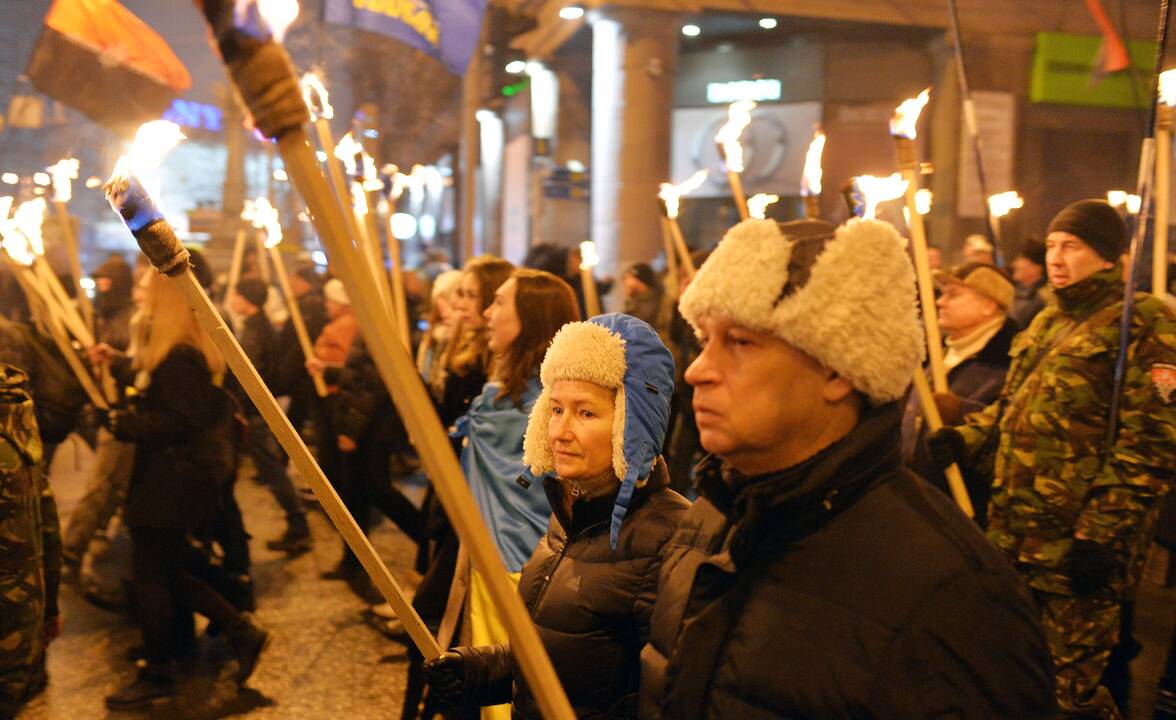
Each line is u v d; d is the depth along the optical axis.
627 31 13.79
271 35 0.93
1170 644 3.45
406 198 23.48
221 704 4.20
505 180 17.19
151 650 4.20
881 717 1.17
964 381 4.05
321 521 7.33
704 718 1.30
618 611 1.93
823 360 1.24
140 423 4.02
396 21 6.83
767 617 1.26
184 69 6.89
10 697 2.59
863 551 1.23
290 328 7.53
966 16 13.93
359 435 5.53
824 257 1.24
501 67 9.59
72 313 5.46
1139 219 2.96
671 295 6.49
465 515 1.08
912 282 1.28
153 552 4.16
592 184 14.82
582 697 1.95
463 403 3.80
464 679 1.89
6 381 2.61
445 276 5.33
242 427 5.11
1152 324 2.91
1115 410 2.89
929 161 14.55
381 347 1.01
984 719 1.14
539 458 2.11
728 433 1.29
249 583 5.02
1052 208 14.03
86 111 6.62
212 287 4.56
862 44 15.41
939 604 1.17
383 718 4.07
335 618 5.24
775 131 15.87
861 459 1.26
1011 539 3.05
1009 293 4.03
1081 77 13.75
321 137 2.46
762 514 1.29
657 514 1.99
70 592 5.69
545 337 3.09
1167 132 3.34
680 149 16.45
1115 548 2.85
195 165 23.98
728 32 15.64
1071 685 2.94
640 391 1.98
